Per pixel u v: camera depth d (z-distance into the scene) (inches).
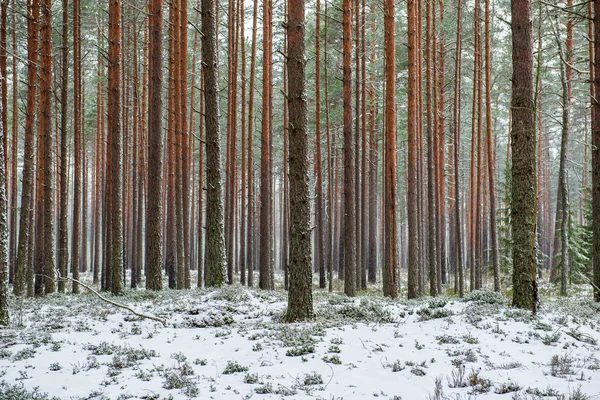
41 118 867.4
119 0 687.7
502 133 1681.8
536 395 234.7
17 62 1045.8
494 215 844.0
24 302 583.2
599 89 532.7
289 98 449.7
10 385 262.1
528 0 457.4
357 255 983.6
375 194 1282.0
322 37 1118.4
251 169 1019.9
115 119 665.6
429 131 799.7
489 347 326.0
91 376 283.3
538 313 431.8
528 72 455.2
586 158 1230.9
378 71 1165.7
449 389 250.1
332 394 244.2
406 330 381.4
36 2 752.3
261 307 522.0
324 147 1498.5
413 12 707.4
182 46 865.5
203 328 429.4
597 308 510.9
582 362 298.8
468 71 1299.2
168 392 254.2
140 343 364.5
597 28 520.7
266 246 903.1
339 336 362.6
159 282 667.4
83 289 912.9
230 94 1034.1
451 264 1513.3
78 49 862.5
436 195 936.3
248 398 239.8
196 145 1545.3
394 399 235.8
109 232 865.5
